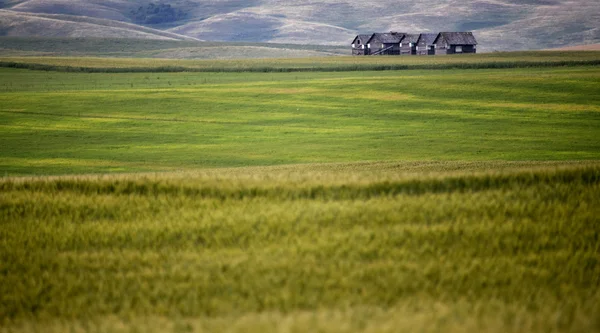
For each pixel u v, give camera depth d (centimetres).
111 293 5209
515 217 6475
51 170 16600
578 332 3969
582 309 4384
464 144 19200
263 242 6059
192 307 4756
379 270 5294
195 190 7500
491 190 7231
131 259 5878
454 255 5594
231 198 7238
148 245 6244
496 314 4306
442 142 19562
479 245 5809
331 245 5850
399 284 5000
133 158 18262
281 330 3856
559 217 6450
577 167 7988
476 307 4434
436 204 6794
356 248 5775
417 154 17950
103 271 5591
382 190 7288
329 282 5053
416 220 6438
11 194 7619
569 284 4988
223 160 17812
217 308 4712
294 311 4472
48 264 5841
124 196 7462
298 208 6750
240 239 6112
